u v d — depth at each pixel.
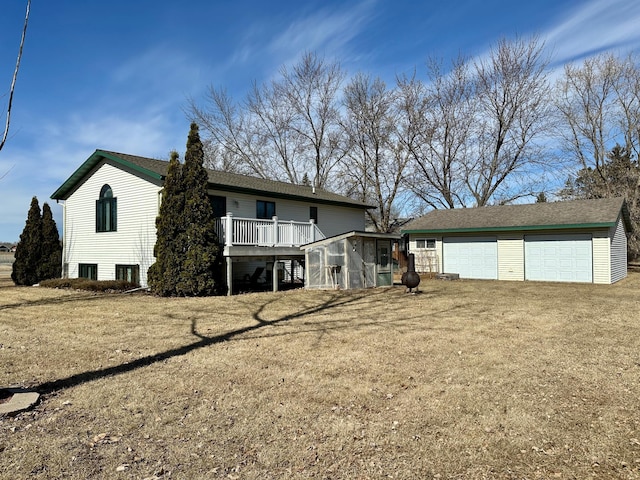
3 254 50.50
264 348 6.18
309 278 15.20
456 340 6.68
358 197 31.81
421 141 28.89
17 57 4.61
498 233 19.47
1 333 7.32
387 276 16.75
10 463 2.95
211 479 2.79
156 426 3.58
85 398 4.20
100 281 15.06
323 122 33.00
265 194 16.88
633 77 26.00
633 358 5.60
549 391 4.39
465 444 3.27
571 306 10.47
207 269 12.95
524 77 26.19
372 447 3.22
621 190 27.27
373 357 5.68
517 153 27.27
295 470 2.90
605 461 3.00
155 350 6.09
